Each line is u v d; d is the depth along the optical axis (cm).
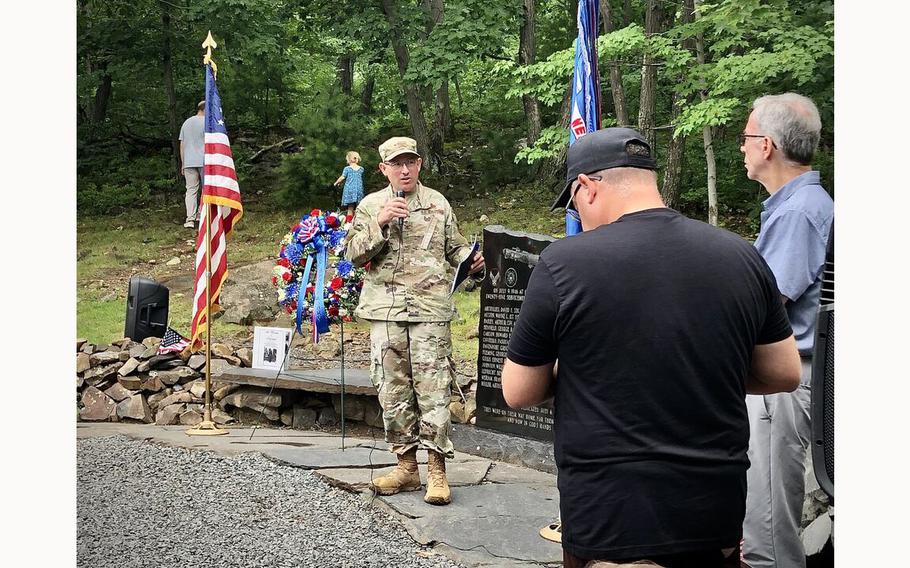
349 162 1371
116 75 1812
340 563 381
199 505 459
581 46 422
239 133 2005
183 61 1895
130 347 781
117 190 1688
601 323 199
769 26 984
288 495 473
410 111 1684
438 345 452
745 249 208
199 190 1491
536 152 1141
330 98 1599
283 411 694
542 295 206
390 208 438
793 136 288
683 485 195
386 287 454
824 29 948
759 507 289
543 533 403
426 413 450
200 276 666
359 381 668
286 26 1902
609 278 200
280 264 604
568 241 210
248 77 1928
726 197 1331
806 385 285
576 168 222
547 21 1828
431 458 451
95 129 1922
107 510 450
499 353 584
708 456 197
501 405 582
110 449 582
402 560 384
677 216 211
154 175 1803
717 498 197
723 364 199
